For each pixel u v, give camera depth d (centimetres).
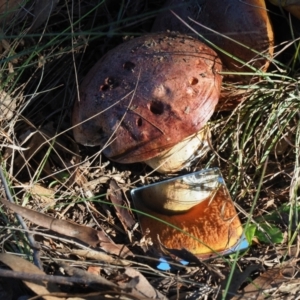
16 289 35
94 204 41
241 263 38
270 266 38
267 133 41
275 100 40
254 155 41
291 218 38
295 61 39
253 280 36
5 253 34
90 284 33
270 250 38
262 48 37
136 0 46
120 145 35
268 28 36
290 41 39
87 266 37
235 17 37
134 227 40
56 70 44
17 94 43
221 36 38
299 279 36
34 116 43
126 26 44
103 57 38
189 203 40
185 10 41
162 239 39
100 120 36
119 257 37
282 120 41
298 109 40
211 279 37
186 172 42
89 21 46
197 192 41
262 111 41
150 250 38
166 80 35
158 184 41
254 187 41
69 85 44
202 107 35
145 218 40
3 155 41
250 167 42
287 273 36
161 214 40
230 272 34
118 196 42
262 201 41
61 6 44
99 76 37
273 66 41
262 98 41
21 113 43
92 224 40
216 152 41
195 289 37
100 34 42
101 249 37
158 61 35
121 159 36
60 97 44
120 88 35
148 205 41
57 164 43
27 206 40
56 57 44
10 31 43
